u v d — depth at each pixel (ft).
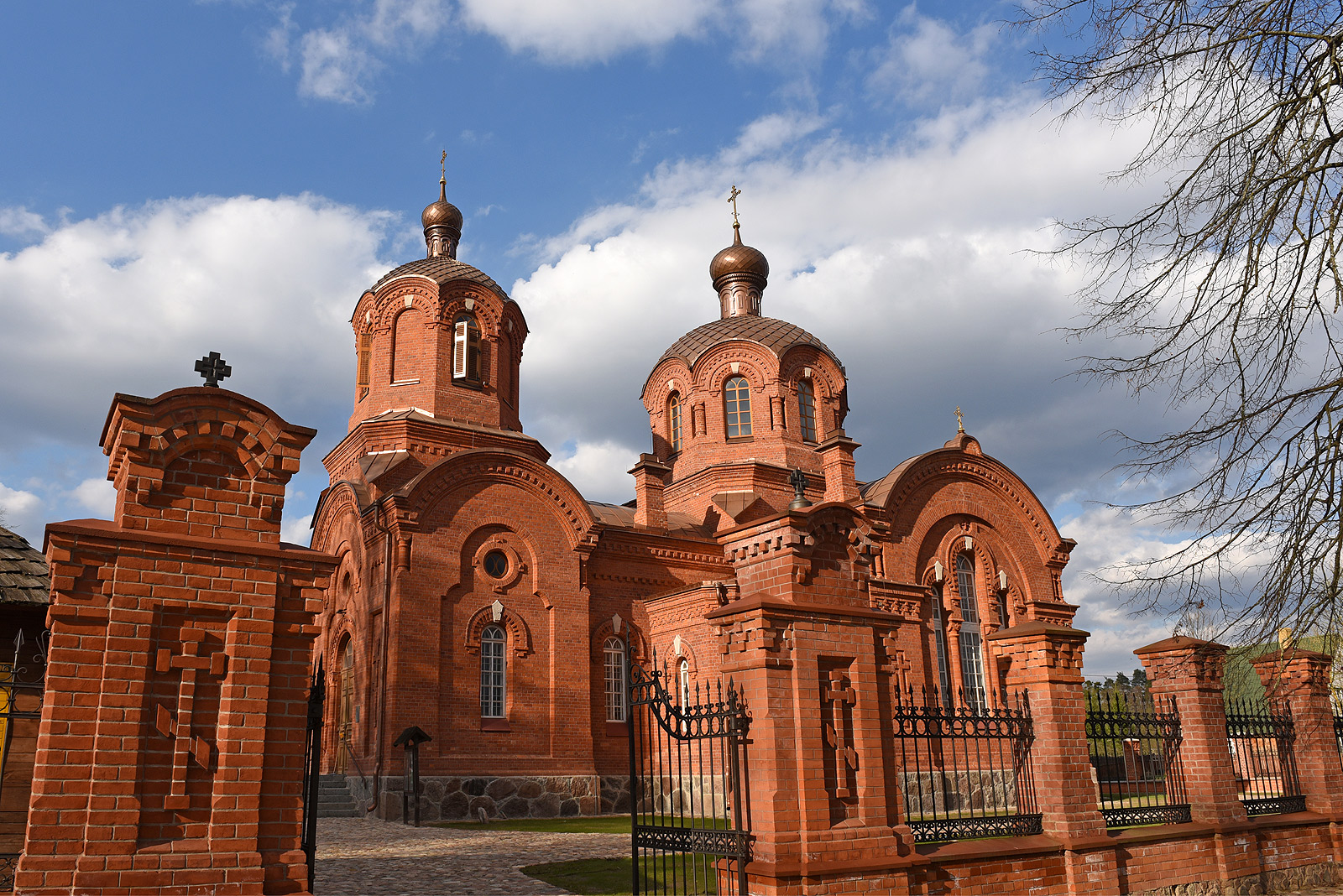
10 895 26.53
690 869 47.03
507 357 110.73
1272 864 51.34
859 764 37.60
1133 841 45.19
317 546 102.89
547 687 88.33
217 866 26.16
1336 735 56.95
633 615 96.48
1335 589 25.96
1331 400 26.35
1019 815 43.11
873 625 39.65
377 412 101.50
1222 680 53.31
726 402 118.83
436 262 110.11
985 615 106.42
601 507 109.81
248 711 27.55
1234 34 26.40
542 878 46.01
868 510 99.14
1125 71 27.30
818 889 34.53
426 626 82.79
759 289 131.03
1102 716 47.01
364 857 53.36
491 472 89.51
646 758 91.09
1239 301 27.35
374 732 81.71
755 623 36.52
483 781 81.46
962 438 110.22
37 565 39.06
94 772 25.30
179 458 28.55
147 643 26.61
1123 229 28.58
